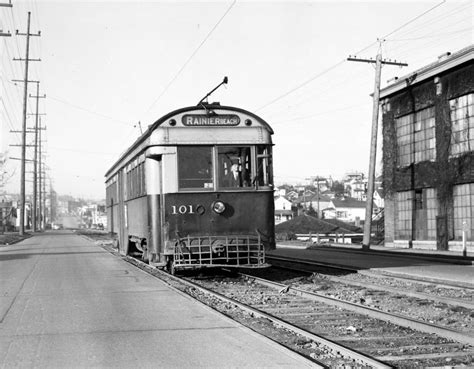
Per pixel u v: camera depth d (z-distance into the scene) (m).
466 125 24.91
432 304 10.43
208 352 6.62
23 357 6.53
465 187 25.14
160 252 13.52
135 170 16.91
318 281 14.62
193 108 13.66
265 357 6.34
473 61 24.16
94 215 177.25
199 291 12.37
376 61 28.62
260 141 13.80
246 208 13.61
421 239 28.53
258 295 11.91
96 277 15.24
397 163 30.55
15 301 10.95
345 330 8.16
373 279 14.91
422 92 27.95
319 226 56.28
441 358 6.45
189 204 13.38
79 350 6.85
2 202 109.69
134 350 6.81
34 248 33.28
